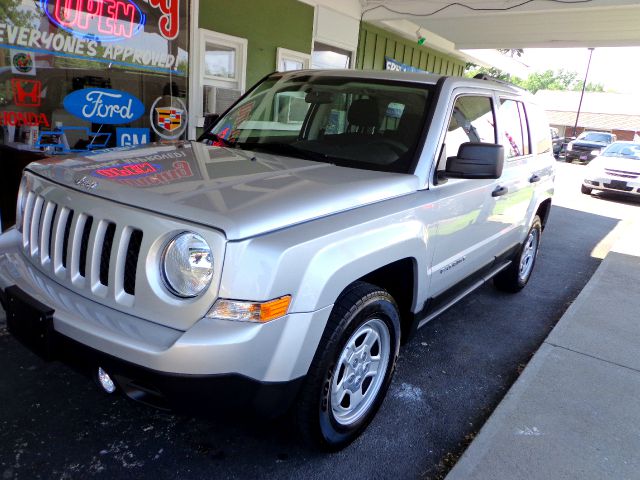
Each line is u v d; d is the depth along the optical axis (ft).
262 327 6.50
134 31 18.22
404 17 30.99
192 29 21.02
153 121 19.71
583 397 10.87
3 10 14.84
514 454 8.85
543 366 12.07
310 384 7.52
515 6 26.99
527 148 15.52
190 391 6.38
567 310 15.74
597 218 35.45
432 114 10.38
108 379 7.32
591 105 169.68
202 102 22.71
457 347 13.34
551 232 29.25
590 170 46.44
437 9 29.50
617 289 18.24
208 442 8.73
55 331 7.04
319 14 28.40
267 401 6.92
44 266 8.07
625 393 11.18
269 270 6.52
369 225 8.05
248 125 12.03
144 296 6.78
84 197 7.52
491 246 13.42
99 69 17.52
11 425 8.68
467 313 15.75
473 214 11.52
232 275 6.44
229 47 23.85
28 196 8.79
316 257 7.04
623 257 22.95
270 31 25.44
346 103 11.26
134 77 18.63
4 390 9.59
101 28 17.20
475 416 10.32
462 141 11.20
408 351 12.85
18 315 7.57
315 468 8.36
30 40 15.60
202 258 6.51
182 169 8.53
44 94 16.31
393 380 11.36
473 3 28.12
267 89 12.81
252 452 8.60
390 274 9.72
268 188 7.82
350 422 8.77
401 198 9.20
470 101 11.78
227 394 6.55
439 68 49.52
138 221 6.85
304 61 28.35
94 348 6.64
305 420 7.75
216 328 6.37
